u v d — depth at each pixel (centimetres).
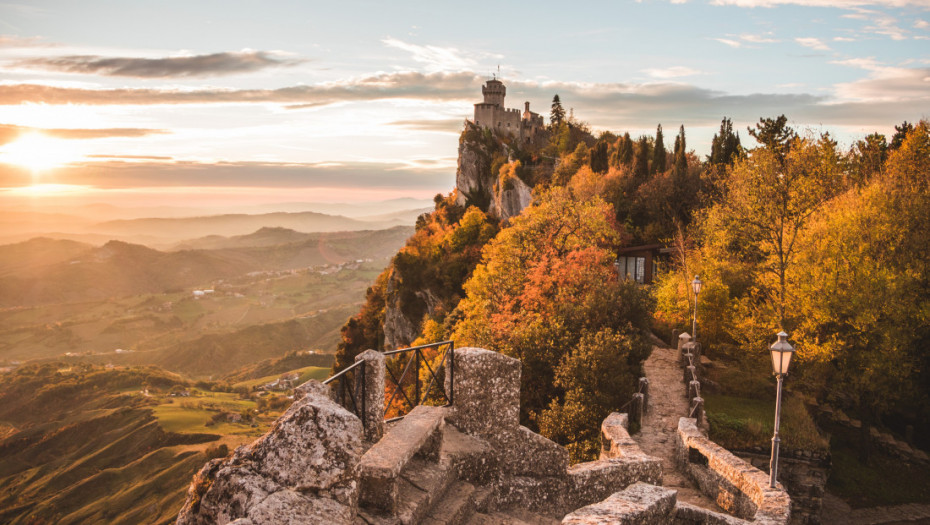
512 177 9381
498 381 841
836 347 2677
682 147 6231
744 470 1317
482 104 12488
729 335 3306
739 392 2580
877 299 2625
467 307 4331
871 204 3148
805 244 3062
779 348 1270
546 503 860
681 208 5797
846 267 2792
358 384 702
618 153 7138
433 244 9050
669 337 3628
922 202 3186
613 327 2798
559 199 4516
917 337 2836
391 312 8862
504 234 4556
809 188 2967
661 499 754
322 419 463
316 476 434
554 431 2105
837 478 2602
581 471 920
